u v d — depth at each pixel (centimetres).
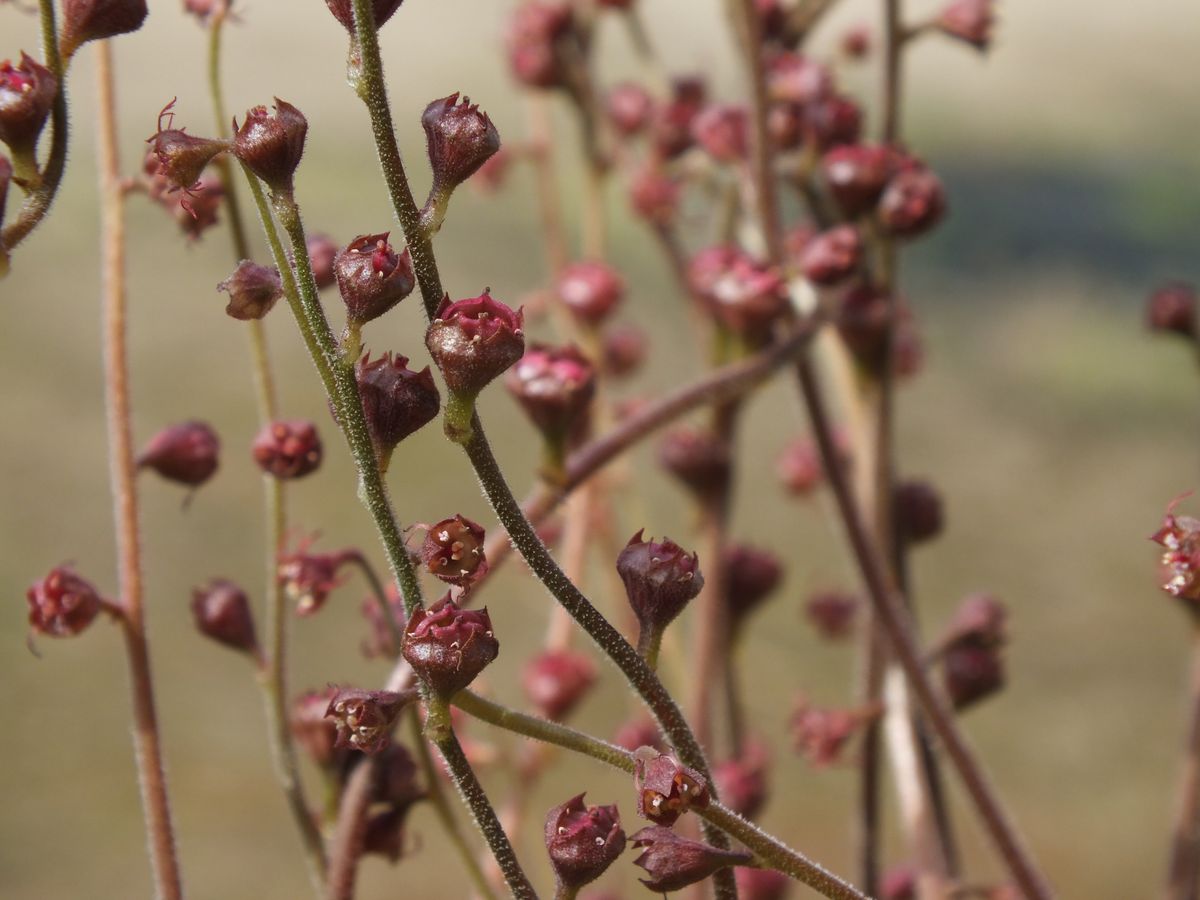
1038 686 62
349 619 56
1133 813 56
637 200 30
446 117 18
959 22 26
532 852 27
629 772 18
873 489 26
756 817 26
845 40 32
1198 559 20
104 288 22
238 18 22
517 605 53
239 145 18
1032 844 55
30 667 58
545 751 27
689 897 24
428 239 18
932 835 25
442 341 18
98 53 22
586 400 23
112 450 22
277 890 51
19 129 19
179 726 56
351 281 18
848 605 31
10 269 19
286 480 22
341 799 22
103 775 55
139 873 51
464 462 64
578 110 32
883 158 25
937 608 64
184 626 60
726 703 27
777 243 25
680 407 24
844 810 53
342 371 18
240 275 18
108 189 22
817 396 25
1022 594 66
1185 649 64
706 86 31
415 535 19
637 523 29
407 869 46
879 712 25
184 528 62
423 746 22
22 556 60
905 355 31
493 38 48
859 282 25
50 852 52
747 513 65
